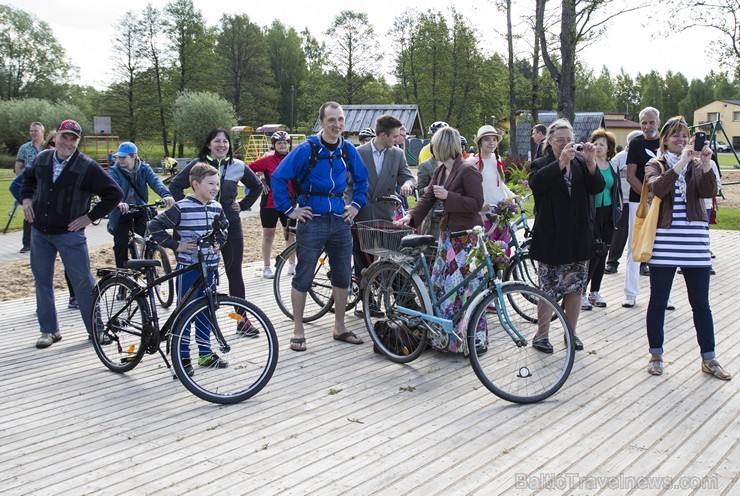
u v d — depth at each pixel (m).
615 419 4.07
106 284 5.04
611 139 6.59
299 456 3.62
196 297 4.76
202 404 4.42
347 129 40.34
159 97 56.53
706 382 4.70
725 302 7.01
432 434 3.89
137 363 4.90
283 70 83.12
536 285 6.46
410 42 53.34
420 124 41.56
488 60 49.50
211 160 5.87
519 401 4.35
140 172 7.13
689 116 98.12
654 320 4.88
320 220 5.42
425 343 5.09
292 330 6.09
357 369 5.07
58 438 3.89
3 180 34.12
